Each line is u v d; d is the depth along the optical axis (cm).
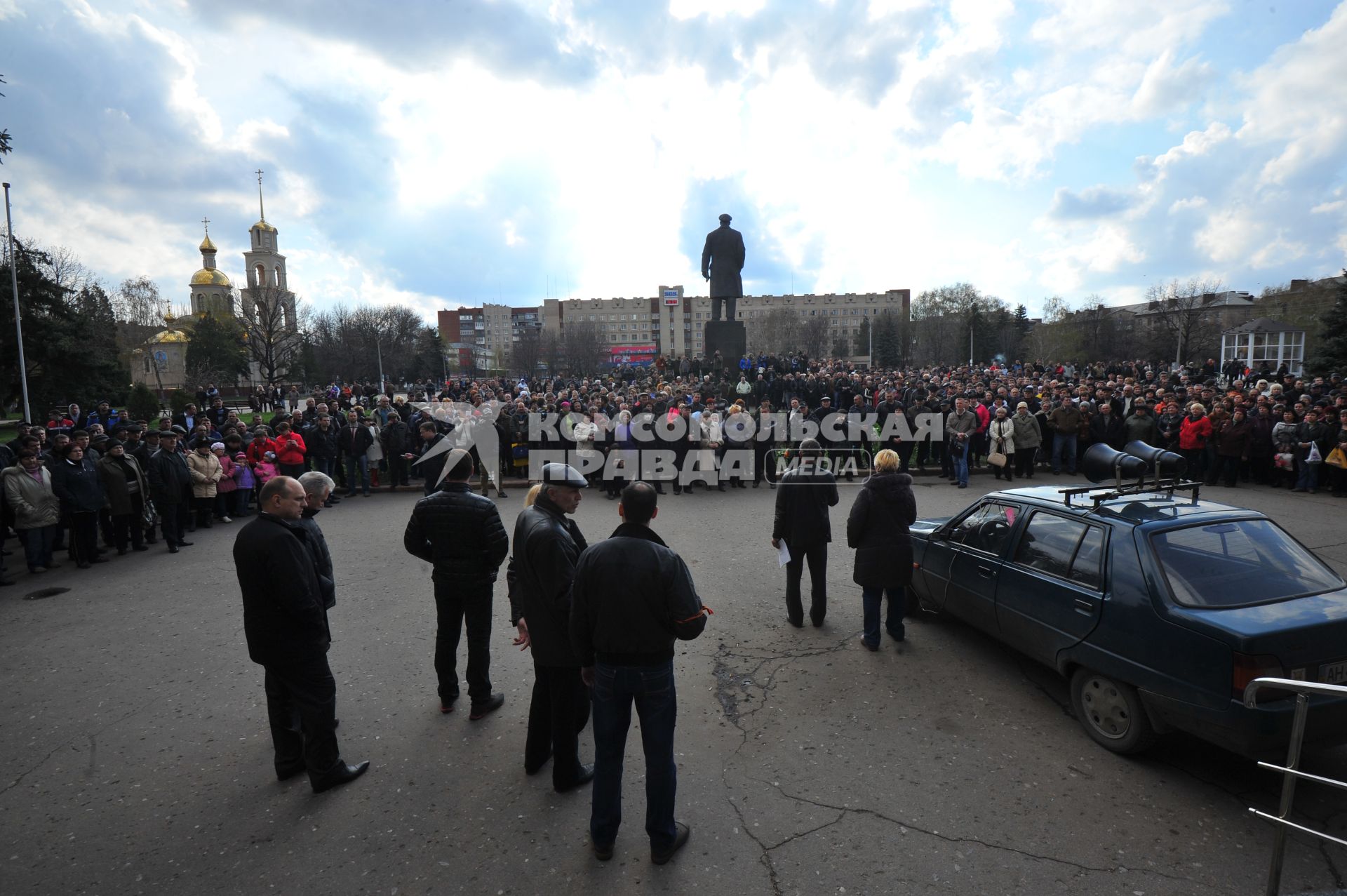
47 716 487
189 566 880
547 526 373
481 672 467
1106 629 407
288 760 405
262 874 323
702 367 3078
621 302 14625
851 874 314
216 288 7450
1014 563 493
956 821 351
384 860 332
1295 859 320
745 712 470
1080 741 427
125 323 6475
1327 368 2495
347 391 3284
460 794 384
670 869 320
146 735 459
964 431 1304
